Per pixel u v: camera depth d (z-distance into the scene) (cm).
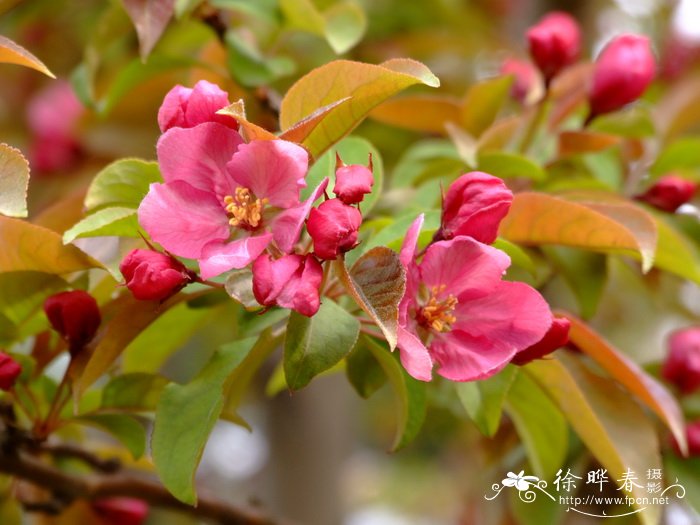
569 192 61
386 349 54
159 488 61
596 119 65
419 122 65
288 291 50
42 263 54
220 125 51
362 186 51
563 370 56
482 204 52
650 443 58
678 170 66
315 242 50
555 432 59
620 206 56
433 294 52
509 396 59
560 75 65
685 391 64
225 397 53
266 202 51
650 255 56
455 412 66
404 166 65
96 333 55
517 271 60
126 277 52
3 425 58
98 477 61
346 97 52
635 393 58
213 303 56
